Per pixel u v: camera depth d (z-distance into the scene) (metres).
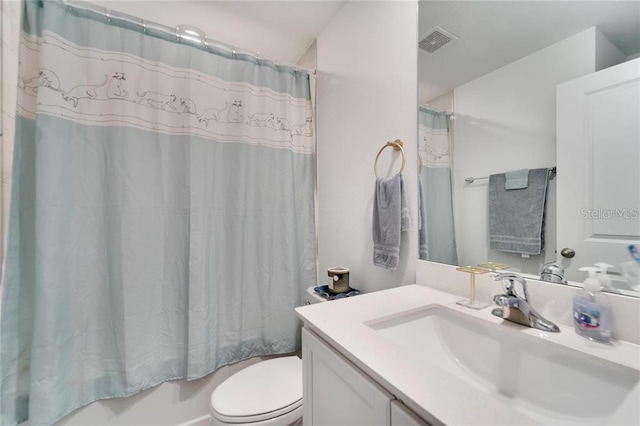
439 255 0.99
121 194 1.25
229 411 1.00
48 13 1.11
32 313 1.11
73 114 1.18
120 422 1.26
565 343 0.56
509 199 0.79
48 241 1.08
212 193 1.46
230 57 1.53
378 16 1.24
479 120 0.87
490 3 0.85
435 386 0.45
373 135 1.27
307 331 0.77
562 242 0.68
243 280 1.53
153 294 1.31
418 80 1.05
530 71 0.75
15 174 1.08
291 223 1.64
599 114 0.62
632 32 0.57
